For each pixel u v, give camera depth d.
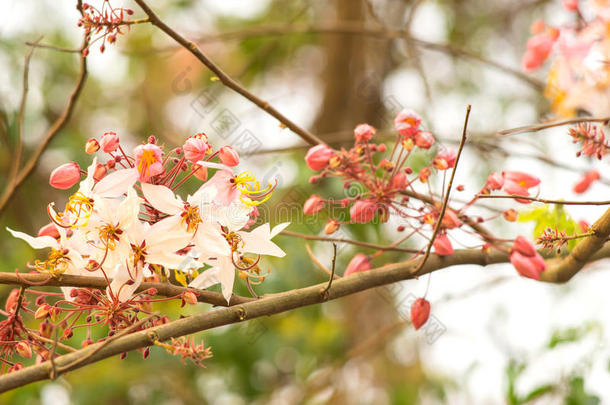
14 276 1.10
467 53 1.42
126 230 1.11
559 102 1.28
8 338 1.11
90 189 1.11
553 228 1.21
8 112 1.49
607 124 1.20
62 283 1.10
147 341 1.09
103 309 1.12
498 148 1.36
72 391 1.51
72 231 1.11
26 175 1.27
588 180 1.26
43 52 1.60
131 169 1.12
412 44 1.58
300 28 1.49
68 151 1.55
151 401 1.60
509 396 1.31
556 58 1.28
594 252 1.16
